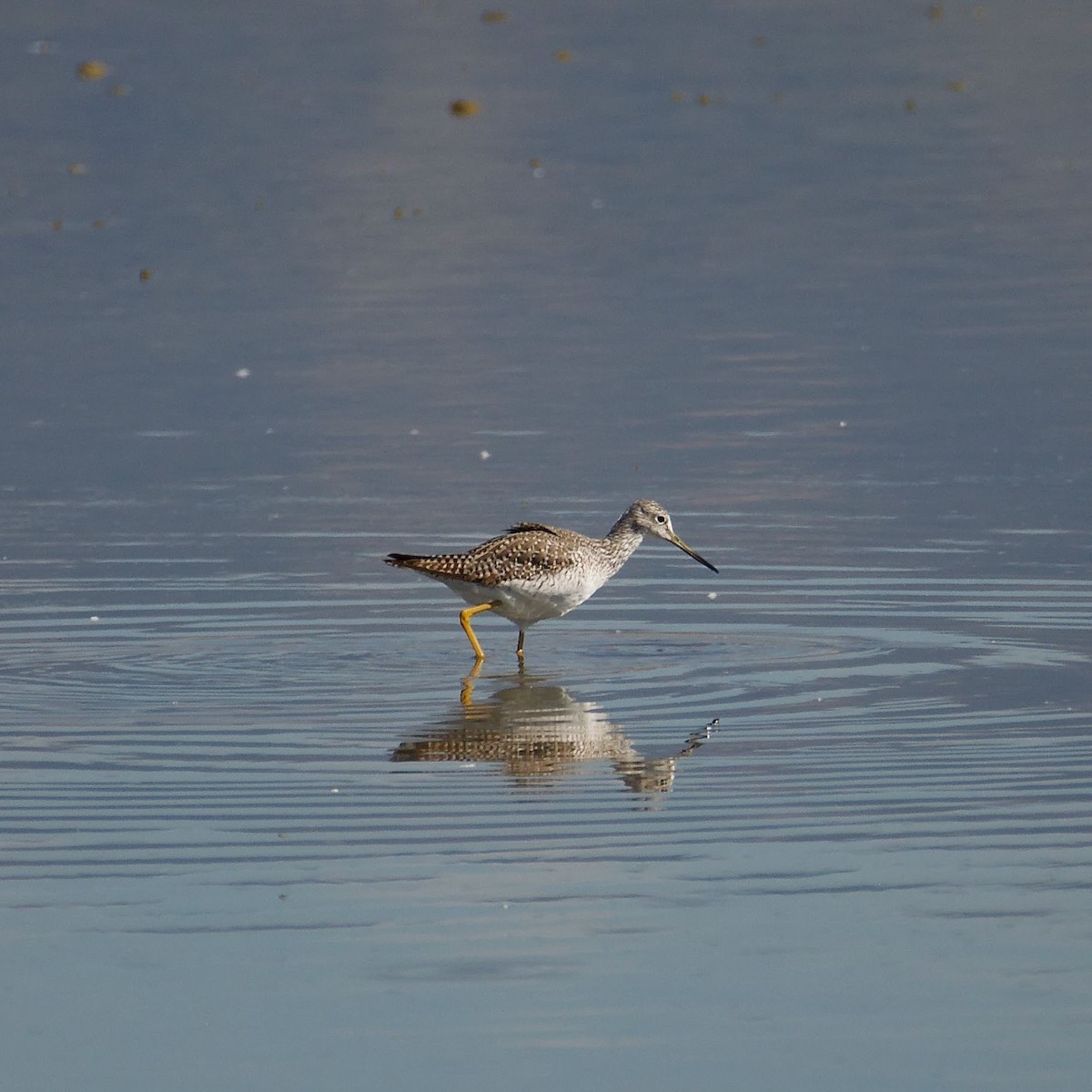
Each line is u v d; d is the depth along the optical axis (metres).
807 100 40.09
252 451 21.38
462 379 24.14
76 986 9.37
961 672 14.44
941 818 11.36
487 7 49.59
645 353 25.09
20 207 32.78
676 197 33.31
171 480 20.38
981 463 20.25
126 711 13.69
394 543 18.16
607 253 30.19
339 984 9.34
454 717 13.55
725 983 9.30
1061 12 48.09
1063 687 13.98
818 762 12.45
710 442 21.36
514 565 14.98
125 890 10.45
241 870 10.71
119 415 22.83
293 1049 8.74
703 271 29.03
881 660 14.79
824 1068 8.54
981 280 27.94
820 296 27.50
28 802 11.79
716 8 49.22
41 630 15.72
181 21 47.44
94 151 36.44
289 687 14.29
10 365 24.92
